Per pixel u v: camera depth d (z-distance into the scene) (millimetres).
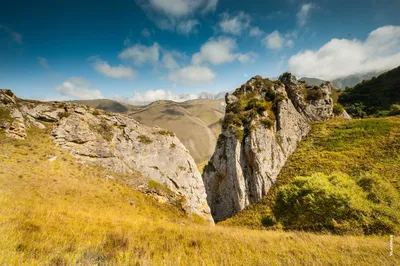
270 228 34469
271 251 11773
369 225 25719
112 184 23141
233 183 46906
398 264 10688
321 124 60438
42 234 8680
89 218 13172
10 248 6547
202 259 9422
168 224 17828
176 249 10539
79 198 17875
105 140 27734
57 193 17156
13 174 16875
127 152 29109
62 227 10289
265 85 65812
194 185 32906
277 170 46938
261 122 50688
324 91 69938
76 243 8586
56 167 20859
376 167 36594
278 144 50406
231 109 56969
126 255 8023
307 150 50594
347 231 26234
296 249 12414
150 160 30312
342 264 10305
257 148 47188
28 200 13844
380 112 75062
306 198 34719
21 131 22891
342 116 69438
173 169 31516
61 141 24703
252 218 39812
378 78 105000
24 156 20016
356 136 48875
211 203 50719
